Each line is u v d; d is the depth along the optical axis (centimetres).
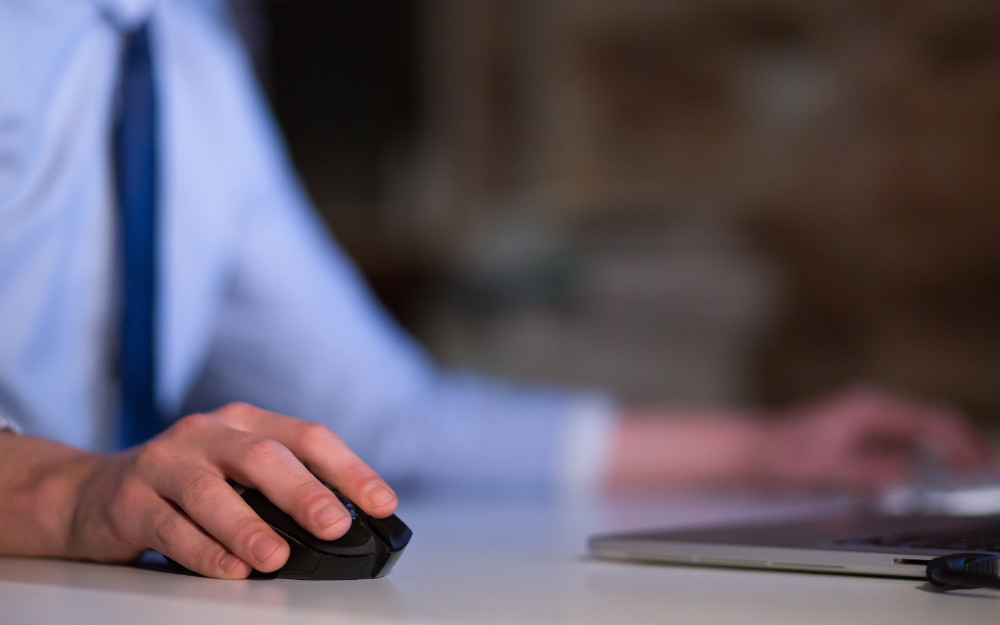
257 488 152
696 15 937
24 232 199
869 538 159
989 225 893
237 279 271
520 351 826
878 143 913
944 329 896
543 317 846
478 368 828
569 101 959
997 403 874
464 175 972
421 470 281
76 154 205
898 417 269
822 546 155
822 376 888
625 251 880
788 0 923
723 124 942
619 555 161
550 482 274
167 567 156
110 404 214
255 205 274
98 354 210
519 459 278
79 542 158
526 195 965
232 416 158
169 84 234
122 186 214
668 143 948
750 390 839
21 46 201
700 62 942
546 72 964
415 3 966
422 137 975
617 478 273
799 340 896
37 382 202
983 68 891
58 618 140
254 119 283
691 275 843
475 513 203
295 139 937
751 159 936
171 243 226
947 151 901
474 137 974
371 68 955
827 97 925
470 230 948
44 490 161
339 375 287
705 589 149
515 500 238
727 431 277
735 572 155
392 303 921
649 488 272
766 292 866
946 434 265
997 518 175
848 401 278
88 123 207
